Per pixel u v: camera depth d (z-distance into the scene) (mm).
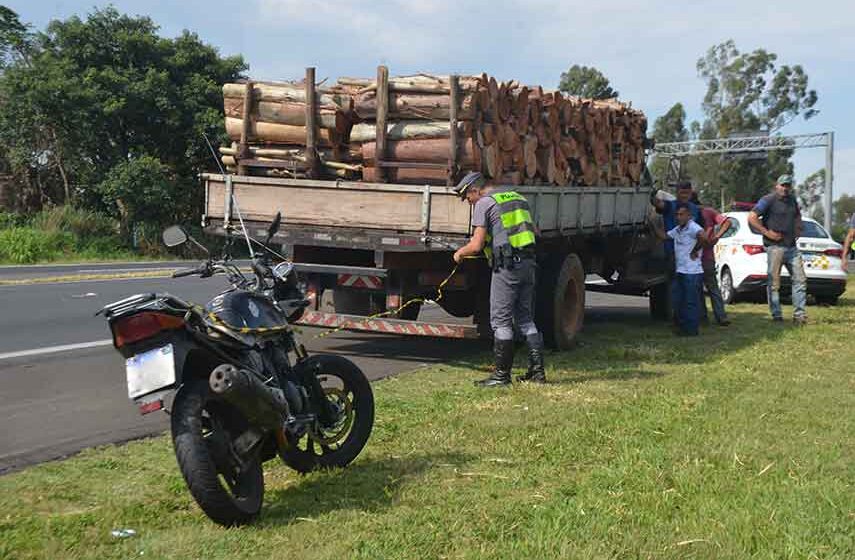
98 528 4336
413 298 9258
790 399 7410
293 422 4922
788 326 12859
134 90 38750
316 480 5176
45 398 7395
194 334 4391
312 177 9109
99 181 39531
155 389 4215
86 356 9438
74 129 38969
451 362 9438
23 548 4051
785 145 56312
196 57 41812
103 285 18109
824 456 5613
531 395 7578
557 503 4703
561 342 10156
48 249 33562
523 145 9469
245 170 9375
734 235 17031
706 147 58125
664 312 14016
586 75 80938
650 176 14297
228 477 4562
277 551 4035
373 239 8672
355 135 8773
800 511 4551
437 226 8430
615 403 7199
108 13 40562
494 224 8055
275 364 5090
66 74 38594
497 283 8031
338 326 9148
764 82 77875
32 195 41031
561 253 10305
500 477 5180
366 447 5879
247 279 5438
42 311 13219
